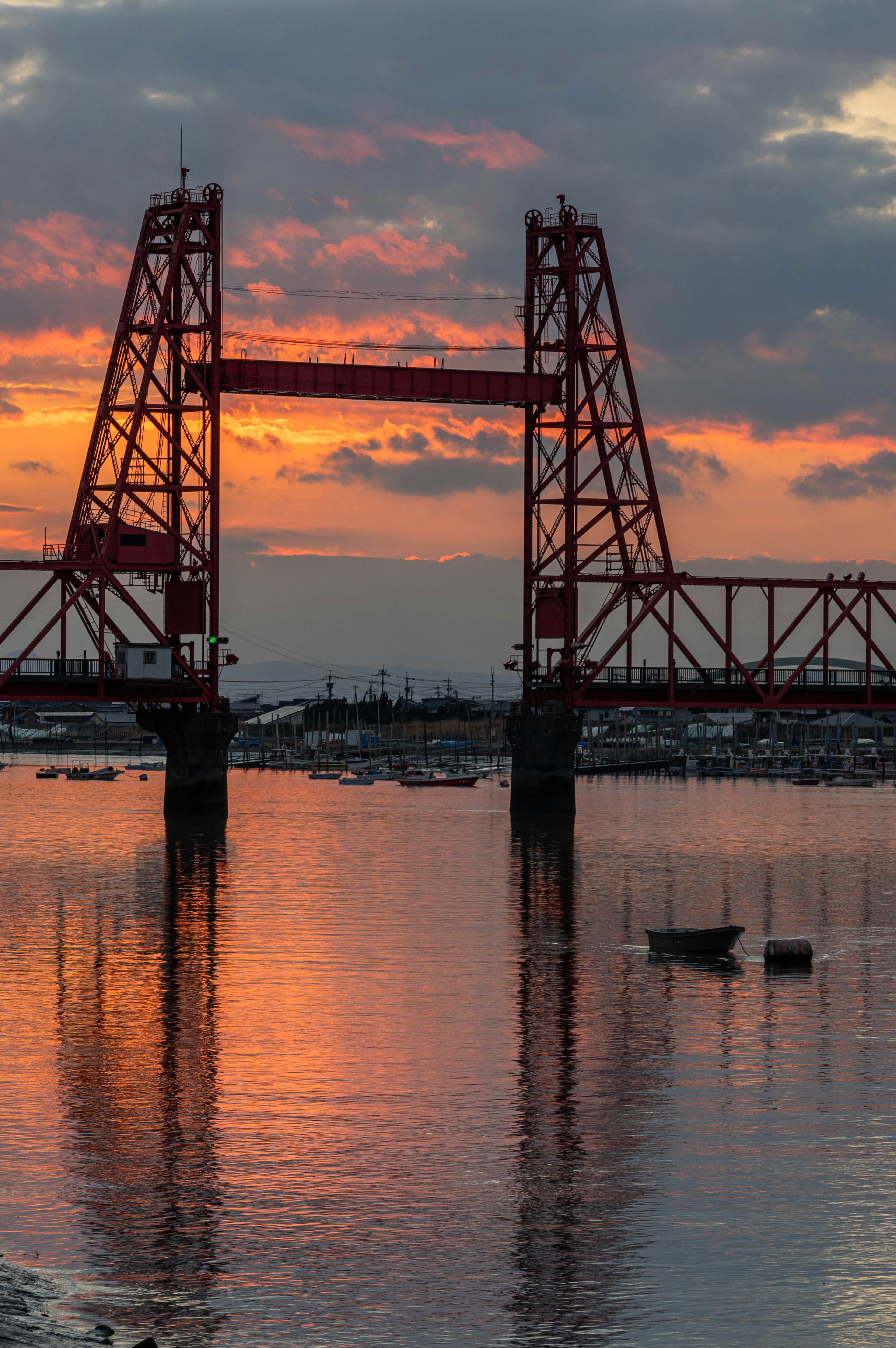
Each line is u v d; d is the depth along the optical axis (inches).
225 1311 1568.7
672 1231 1784.0
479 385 7111.2
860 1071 2512.3
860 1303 1589.6
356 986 3267.7
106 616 6668.3
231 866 5935.0
